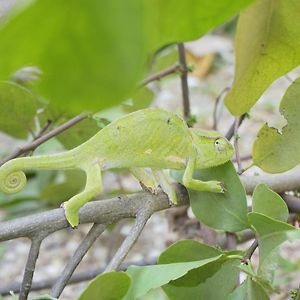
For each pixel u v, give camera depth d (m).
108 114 1.60
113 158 1.33
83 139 1.57
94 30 0.66
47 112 1.58
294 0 1.29
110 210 1.35
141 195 1.37
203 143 1.37
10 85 1.51
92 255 3.01
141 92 1.70
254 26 1.31
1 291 1.73
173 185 1.41
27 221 1.33
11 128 1.57
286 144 1.42
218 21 0.86
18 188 1.34
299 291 1.37
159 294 1.75
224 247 1.67
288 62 1.32
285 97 1.41
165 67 1.97
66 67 0.68
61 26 0.67
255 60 1.32
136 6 0.66
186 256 1.35
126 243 1.34
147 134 1.33
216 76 4.47
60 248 3.24
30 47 0.68
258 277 1.30
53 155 1.33
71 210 1.32
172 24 0.83
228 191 1.38
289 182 1.46
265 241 1.29
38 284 1.81
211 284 1.35
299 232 1.28
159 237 3.16
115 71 0.67
